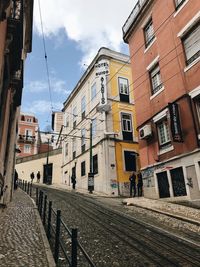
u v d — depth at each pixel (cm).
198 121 1266
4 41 706
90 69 2802
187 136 1305
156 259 549
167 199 1384
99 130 2456
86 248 609
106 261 531
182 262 534
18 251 521
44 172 3750
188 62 1380
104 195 2098
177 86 1420
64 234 723
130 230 788
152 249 612
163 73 1555
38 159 3891
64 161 3384
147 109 1681
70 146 3231
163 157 1479
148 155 1617
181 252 593
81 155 2816
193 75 1319
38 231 705
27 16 1360
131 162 2373
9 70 834
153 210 1154
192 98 1302
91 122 2648
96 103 2600
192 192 1224
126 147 2389
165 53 1559
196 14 1334
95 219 936
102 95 2464
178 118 1357
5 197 1055
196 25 1346
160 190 1478
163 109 1510
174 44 1485
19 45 784
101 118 2448
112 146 2323
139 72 1836
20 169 4056
